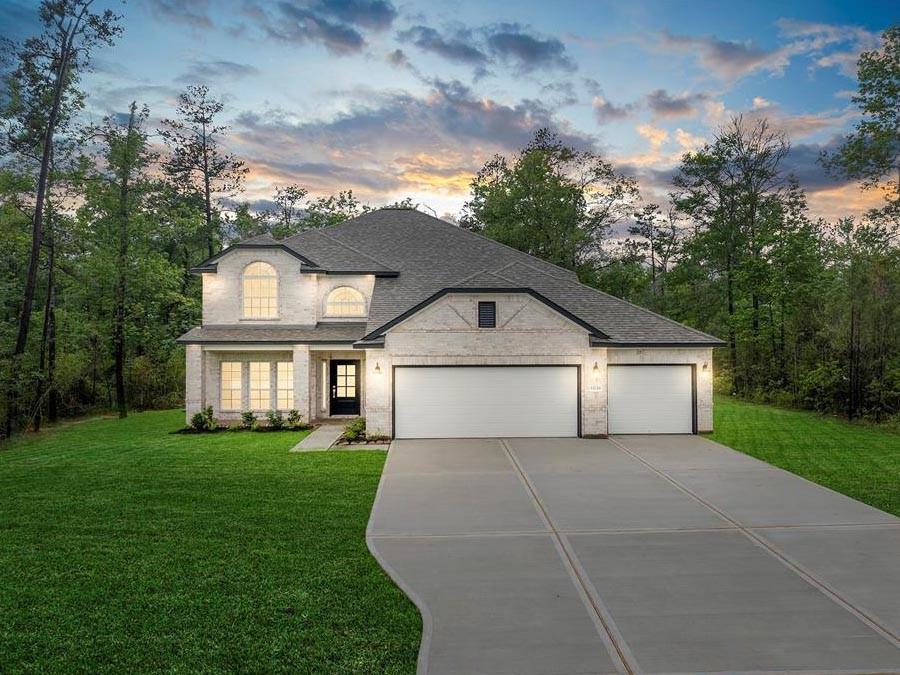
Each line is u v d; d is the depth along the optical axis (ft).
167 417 90.94
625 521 34.91
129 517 34.68
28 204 84.89
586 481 44.91
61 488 41.63
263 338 72.59
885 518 35.14
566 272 84.12
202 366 73.26
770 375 100.22
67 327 101.04
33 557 28.27
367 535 32.22
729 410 87.45
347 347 72.79
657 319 69.15
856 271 79.15
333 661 19.52
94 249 92.32
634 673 18.93
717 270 128.47
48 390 85.56
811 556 29.09
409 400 64.03
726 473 47.26
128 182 94.02
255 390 76.95
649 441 61.87
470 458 53.52
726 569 27.48
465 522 34.73
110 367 107.14
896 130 87.66
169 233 104.37
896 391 72.33
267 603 23.57
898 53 85.87
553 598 24.48
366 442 62.03
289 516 35.22
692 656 19.93
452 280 78.64
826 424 73.05
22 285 101.81
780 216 118.01
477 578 26.53
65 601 23.62
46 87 79.77
